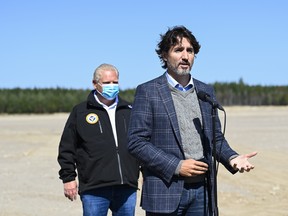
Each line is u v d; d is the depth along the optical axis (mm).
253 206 10578
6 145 23391
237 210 10250
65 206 10328
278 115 45812
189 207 4793
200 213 4781
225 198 11227
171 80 4871
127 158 6062
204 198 4777
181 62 4805
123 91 72188
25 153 20031
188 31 4848
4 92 69000
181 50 4809
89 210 6039
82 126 6086
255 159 16656
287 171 14547
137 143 4734
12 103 63750
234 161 4770
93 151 6035
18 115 62156
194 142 4762
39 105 64500
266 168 14984
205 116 4836
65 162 6133
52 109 65125
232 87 73562
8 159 18156
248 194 11656
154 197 4715
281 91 73312
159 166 4629
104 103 6164
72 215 9586
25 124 40656
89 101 6137
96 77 6102
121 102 6223
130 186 6074
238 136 24750
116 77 6105
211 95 5000
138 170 6164
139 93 4875
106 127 6094
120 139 6082
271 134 25625
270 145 20609
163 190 4699
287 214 9930
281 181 13188
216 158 4879
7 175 14312
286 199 11195
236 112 53000
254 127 30562
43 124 40312
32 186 12562
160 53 4961
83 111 6133
